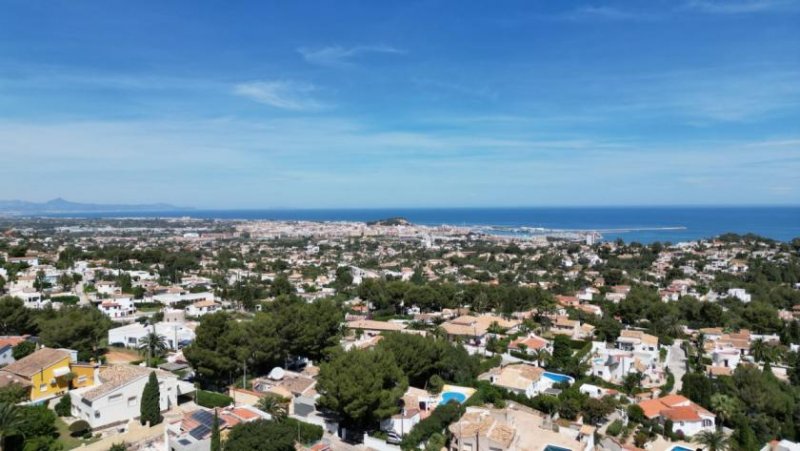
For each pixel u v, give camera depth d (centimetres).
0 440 5844
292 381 8606
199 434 6412
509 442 6419
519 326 14000
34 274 19450
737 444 7888
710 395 9069
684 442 7962
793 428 8394
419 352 9088
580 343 12269
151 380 7206
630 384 9969
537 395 8838
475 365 9838
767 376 9731
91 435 6806
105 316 13700
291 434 6278
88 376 8175
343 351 8656
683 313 16038
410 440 6812
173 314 15300
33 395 7550
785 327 14025
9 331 11362
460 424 6950
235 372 9350
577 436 7400
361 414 7000
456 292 17975
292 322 10106
